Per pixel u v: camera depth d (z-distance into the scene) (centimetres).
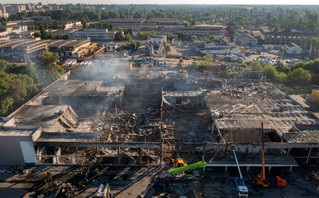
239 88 9719
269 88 9650
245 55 19212
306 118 6906
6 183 5016
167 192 4869
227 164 5319
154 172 5447
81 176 5250
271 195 4806
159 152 6209
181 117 8181
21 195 4719
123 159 5997
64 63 15600
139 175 5344
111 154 6116
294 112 7269
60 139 5631
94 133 5862
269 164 5341
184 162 5784
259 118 6869
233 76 12419
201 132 7181
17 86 8875
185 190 4928
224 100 8162
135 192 4850
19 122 6681
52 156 5538
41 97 8769
